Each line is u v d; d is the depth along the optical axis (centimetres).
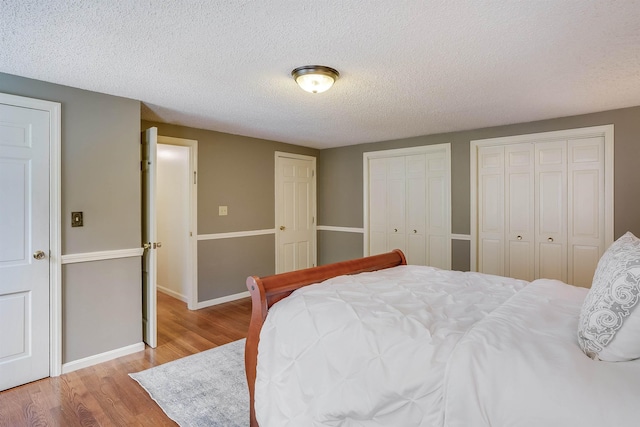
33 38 185
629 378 101
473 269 412
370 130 417
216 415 204
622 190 323
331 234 558
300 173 536
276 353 164
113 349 280
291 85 259
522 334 129
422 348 131
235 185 448
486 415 107
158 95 282
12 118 232
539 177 373
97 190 271
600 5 155
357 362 140
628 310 108
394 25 173
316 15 163
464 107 318
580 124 344
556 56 210
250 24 172
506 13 162
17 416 203
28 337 239
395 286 206
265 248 486
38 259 243
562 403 98
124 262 287
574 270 354
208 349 299
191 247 407
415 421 122
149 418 201
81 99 263
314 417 142
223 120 368
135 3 153
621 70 232
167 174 459
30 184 239
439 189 446
